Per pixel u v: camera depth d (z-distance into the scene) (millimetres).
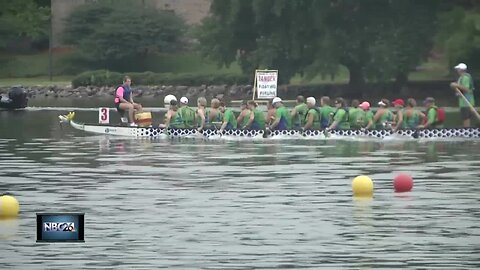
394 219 92188
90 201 102125
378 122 178375
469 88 177750
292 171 126062
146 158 142250
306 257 77625
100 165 133375
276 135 175375
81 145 164250
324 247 80875
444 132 173750
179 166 131750
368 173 124000
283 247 80875
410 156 145000
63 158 142875
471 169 128250
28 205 99688
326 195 105938
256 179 118438
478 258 77125
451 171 126062
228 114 175000
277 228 88125
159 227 88750
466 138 174375
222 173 124250
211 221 91438
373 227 88438
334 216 93688
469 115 178500
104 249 80500
